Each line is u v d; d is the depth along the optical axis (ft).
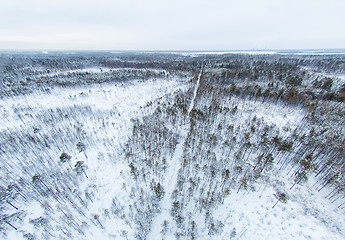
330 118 182.70
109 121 229.86
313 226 87.76
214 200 108.06
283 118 196.65
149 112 245.86
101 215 105.70
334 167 116.16
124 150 159.94
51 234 93.86
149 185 126.41
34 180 117.19
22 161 148.87
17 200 112.06
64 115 245.45
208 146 157.89
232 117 204.85
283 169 126.52
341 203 99.71
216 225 95.96
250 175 121.70
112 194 118.93
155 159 147.64
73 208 109.29
